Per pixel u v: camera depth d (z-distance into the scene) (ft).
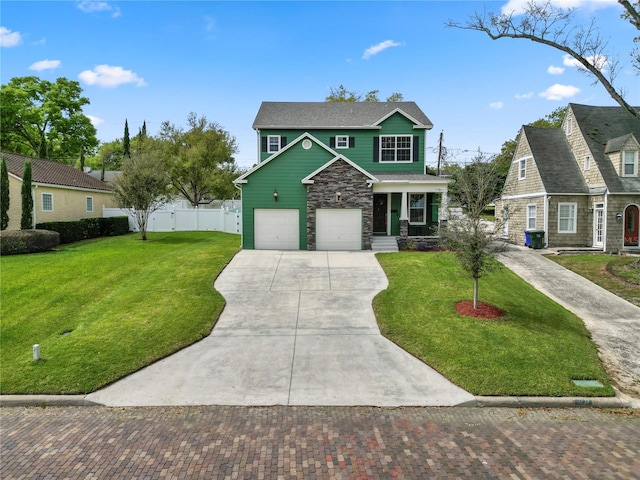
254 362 26.25
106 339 28.89
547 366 25.16
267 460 16.31
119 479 15.14
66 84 135.85
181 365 25.85
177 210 93.25
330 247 62.18
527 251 65.21
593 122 71.67
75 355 26.53
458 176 41.60
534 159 71.56
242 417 20.10
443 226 40.45
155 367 25.58
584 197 68.33
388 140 74.13
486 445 17.53
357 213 61.98
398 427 19.12
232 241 71.67
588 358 26.71
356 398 21.99
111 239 75.66
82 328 31.09
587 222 68.54
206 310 34.63
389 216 71.26
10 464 16.15
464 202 38.06
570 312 36.83
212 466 15.92
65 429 19.04
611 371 25.68
